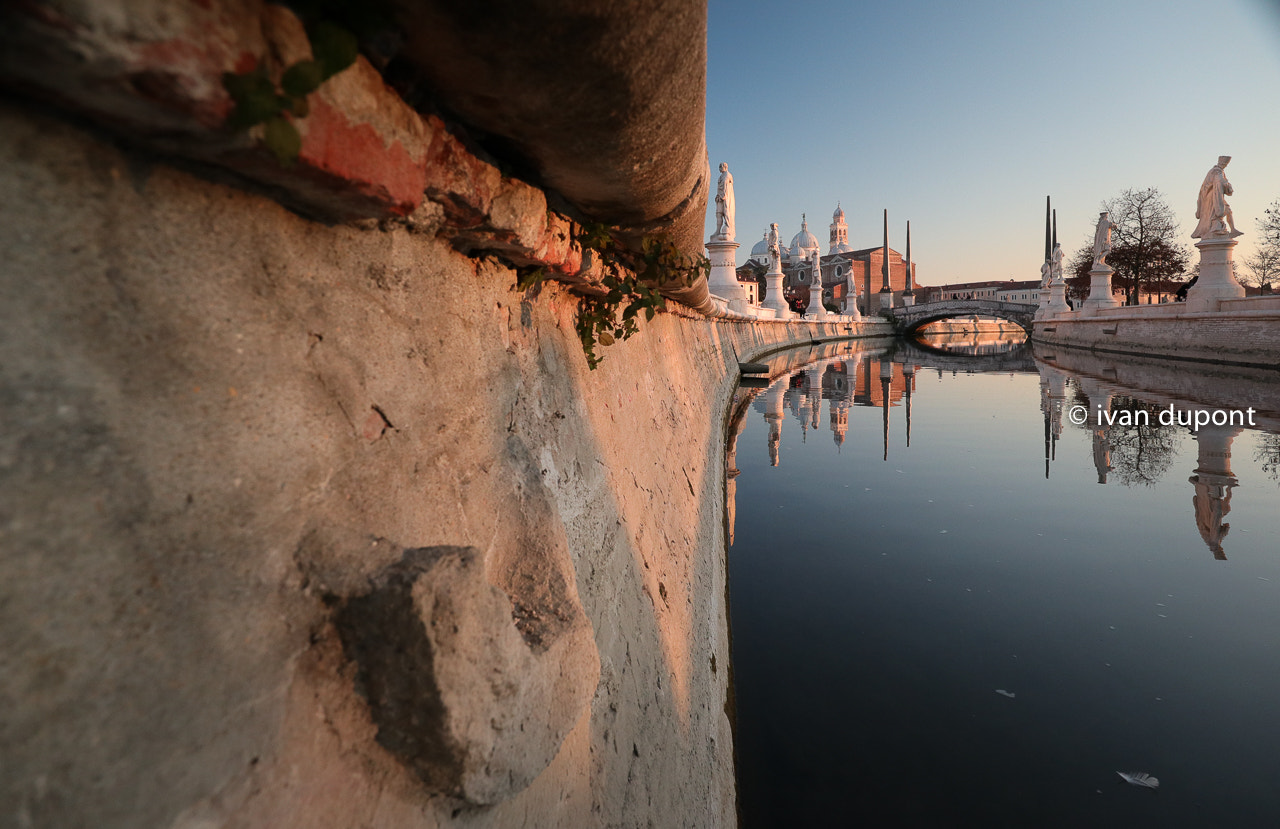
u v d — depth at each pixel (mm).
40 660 710
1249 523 7398
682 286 4574
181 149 953
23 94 784
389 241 1519
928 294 90500
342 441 1252
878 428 14133
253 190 1123
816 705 4074
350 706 1060
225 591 936
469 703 1073
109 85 749
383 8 1097
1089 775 3410
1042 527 7473
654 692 2559
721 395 12500
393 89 1291
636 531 3137
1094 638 4879
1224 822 3082
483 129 1667
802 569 6301
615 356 3959
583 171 2000
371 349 1404
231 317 1062
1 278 766
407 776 1102
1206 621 5117
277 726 946
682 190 2686
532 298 2523
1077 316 35844
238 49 864
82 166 867
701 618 3879
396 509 1333
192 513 923
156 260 954
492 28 1183
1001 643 4816
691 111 2002
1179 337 24281
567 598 1670
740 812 3180
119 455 846
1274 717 3879
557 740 1400
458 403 1734
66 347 819
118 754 752
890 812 3189
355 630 1063
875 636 4949
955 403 17625
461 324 1853
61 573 750
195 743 829
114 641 784
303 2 986
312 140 1007
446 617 1055
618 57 1362
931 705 4055
